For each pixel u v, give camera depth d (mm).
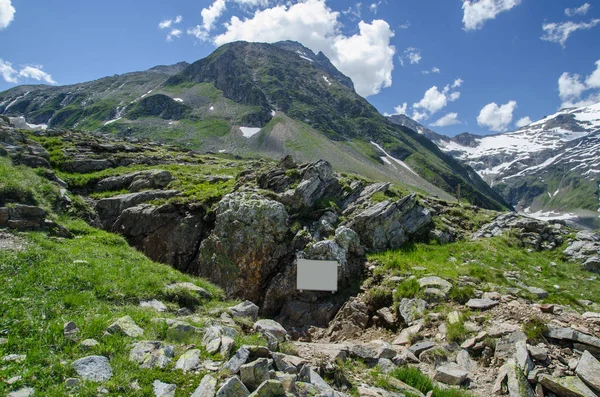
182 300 14008
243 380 7559
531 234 27969
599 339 11156
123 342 8891
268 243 22797
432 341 13516
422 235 26938
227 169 40562
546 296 16875
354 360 11195
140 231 26656
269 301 21516
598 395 9297
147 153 45406
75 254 15688
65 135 47938
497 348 11914
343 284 21094
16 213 17969
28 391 6809
